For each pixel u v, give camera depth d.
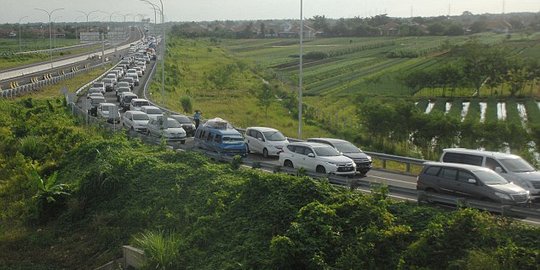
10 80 69.50
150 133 36.72
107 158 26.03
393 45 148.75
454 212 14.85
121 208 22.38
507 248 12.73
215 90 79.06
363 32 194.62
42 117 40.88
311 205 16.23
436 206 16.92
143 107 43.22
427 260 13.55
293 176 18.92
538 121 50.72
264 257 15.48
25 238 21.58
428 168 19.08
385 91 77.25
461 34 176.88
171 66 97.44
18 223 23.27
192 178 22.31
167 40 164.62
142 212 21.05
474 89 78.81
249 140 32.09
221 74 83.31
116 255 19.16
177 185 21.70
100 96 53.94
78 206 22.91
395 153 39.09
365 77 89.62
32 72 82.50
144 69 95.75
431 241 13.91
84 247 20.36
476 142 37.88
